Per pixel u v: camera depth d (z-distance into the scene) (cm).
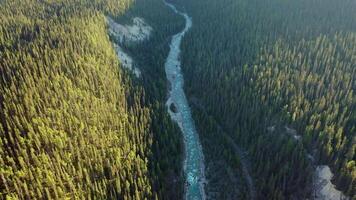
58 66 8900
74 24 11225
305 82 9394
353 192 6450
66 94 7969
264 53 11288
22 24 11231
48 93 7869
